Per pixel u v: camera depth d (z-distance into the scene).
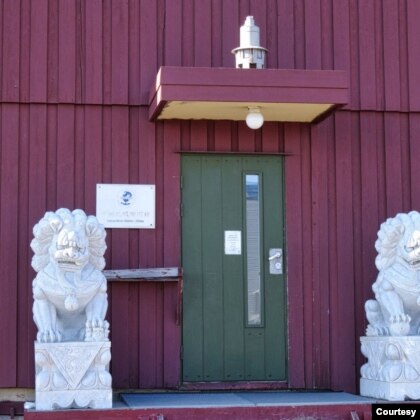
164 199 8.62
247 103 8.05
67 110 8.57
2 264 8.34
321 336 8.71
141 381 8.44
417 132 9.06
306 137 8.89
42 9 8.60
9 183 8.43
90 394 7.32
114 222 8.52
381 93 9.03
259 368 8.65
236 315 8.67
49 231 7.57
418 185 9.01
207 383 8.55
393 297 7.98
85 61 8.62
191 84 7.91
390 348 7.73
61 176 8.50
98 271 7.70
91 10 8.66
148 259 8.55
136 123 8.66
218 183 8.75
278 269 8.75
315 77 8.03
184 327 8.59
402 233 8.04
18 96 8.50
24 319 8.31
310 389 8.65
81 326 7.69
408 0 9.13
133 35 8.70
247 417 7.42
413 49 9.09
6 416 8.25
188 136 8.71
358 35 9.02
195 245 8.66
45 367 7.32
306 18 8.93
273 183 8.83
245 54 8.21
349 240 8.84
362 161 8.95
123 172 8.58
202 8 8.80
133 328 8.47
